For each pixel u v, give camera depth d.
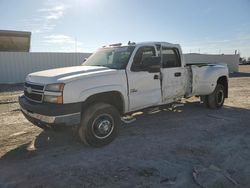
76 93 4.28
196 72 6.99
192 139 5.11
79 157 4.26
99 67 5.13
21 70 18.27
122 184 3.34
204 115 7.19
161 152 4.44
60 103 4.18
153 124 6.27
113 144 4.87
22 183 3.40
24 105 4.69
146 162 4.02
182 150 4.52
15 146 4.82
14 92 12.98
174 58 6.43
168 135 5.39
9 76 17.84
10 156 4.34
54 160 4.16
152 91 5.64
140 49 5.45
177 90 6.42
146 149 4.59
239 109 8.05
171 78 6.16
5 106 9.07
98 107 4.59
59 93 4.17
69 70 4.82
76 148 4.68
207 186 3.23
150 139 5.14
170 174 3.59
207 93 7.57
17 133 5.62
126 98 5.07
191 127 5.98
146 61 5.13
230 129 5.79
